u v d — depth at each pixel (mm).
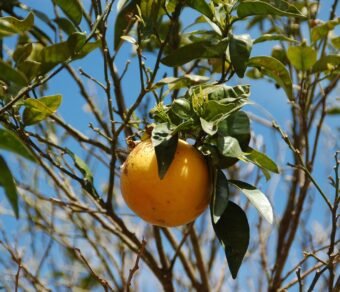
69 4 885
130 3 968
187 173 716
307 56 985
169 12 943
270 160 767
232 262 733
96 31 880
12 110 826
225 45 866
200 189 725
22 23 777
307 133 1028
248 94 769
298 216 1037
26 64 800
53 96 809
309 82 1057
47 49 800
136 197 725
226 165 745
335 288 818
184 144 739
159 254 1008
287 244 1034
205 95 750
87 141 1034
